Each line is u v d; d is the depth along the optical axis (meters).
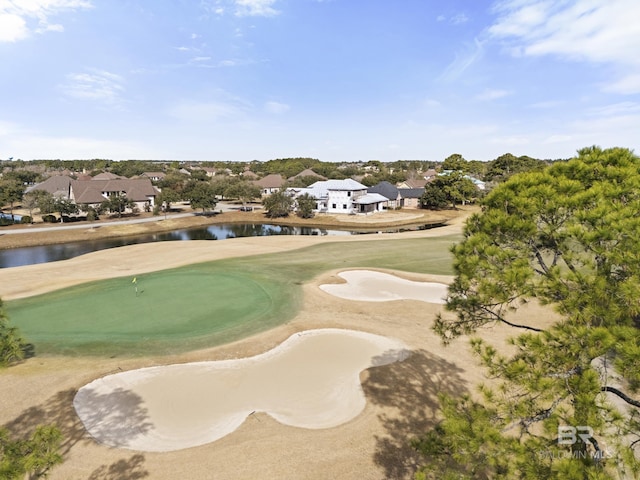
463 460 7.01
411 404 14.93
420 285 30.67
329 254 42.50
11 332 10.34
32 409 14.55
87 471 11.47
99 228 65.00
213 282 30.97
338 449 12.46
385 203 96.19
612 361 6.49
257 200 115.19
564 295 7.49
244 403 15.11
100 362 18.09
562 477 5.75
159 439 12.99
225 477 11.30
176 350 19.33
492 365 8.00
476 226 9.69
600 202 7.82
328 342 20.41
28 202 69.00
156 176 150.38
